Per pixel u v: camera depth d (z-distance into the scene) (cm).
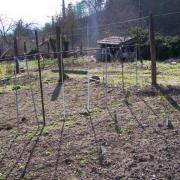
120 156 619
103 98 1061
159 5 4291
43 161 623
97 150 652
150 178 537
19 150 682
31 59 2664
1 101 1155
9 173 588
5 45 3762
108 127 780
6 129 830
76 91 1205
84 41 4166
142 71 1703
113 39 2698
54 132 772
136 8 4578
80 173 569
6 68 2075
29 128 817
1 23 4097
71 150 661
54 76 1653
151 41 1162
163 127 756
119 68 1900
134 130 749
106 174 558
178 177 537
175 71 1645
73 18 4319
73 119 862
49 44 3166
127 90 1141
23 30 4372
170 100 973
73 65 2270
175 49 2478
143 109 906
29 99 1154
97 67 2048
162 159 598
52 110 971
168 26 4112
